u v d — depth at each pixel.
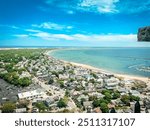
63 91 61.16
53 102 47.75
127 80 80.69
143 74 99.19
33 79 79.94
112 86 67.56
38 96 54.25
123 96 52.16
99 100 48.03
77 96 54.28
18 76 80.12
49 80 76.44
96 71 107.25
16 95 57.00
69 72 99.44
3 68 109.38
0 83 73.12
